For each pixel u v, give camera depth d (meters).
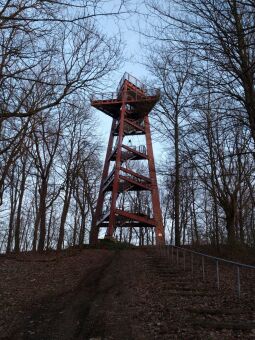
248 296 11.98
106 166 48.44
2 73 10.14
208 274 17.47
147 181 45.31
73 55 11.50
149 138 45.41
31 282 16.12
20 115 10.66
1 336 8.72
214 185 25.00
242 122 12.09
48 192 39.62
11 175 30.00
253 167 25.30
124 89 42.88
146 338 8.10
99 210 46.97
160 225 43.59
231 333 8.29
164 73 32.41
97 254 28.25
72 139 33.03
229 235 26.14
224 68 11.25
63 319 10.09
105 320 9.77
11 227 39.25
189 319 9.39
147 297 12.25
